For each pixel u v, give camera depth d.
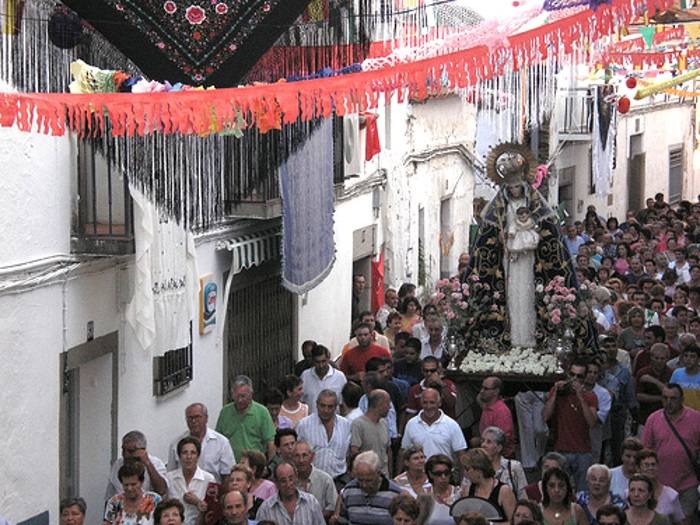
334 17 18.64
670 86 50.56
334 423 26.62
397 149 46.66
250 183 20.89
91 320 26.00
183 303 28.25
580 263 46.22
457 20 21.28
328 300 40.75
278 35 17.86
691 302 39.44
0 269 22.66
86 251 25.41
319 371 30.56
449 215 54.66
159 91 17.39
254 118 17.86
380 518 22.64
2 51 17.86
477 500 21.67
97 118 19.22
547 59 20.66
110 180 25.30
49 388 24.56
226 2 17.78
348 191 41.12
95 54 18.02
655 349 31.52
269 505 22.70
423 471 23.44
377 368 29.69
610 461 31.09
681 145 94.44
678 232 55.69
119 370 27.25
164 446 29.75
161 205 20.83
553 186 65.69
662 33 47.06
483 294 33.34
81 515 21.20
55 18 17.84
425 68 18.44
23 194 23.47
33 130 22.22
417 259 49.88
